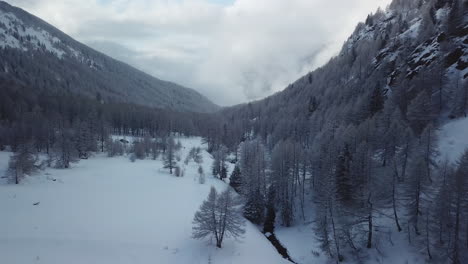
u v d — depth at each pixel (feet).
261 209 227.40
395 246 144.46
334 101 436.35
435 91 241.55
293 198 243.19
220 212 163.73
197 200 250.57
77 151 374.43
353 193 170.81
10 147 391.04
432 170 170.40
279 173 240.73
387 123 233.14
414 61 304.91
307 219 210.59
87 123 449.48
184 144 579.48
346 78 521.65
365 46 551.59
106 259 141.79
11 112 460.96
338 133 254.68
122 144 473.67
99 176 309.22
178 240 169.68
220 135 553.23
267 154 406.62
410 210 143.43
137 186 282.36
